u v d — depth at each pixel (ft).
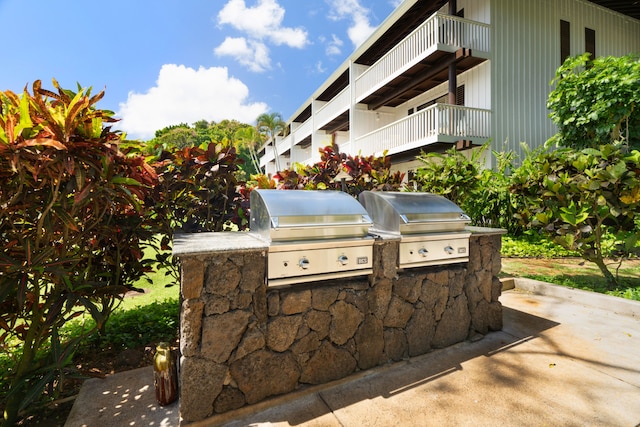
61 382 6.42
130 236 9.12
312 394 7.01
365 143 41.75
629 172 11.07
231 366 6.40
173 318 10.91
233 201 11.74
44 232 7.09
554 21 34.19
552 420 6.00
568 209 12.50
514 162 31.50
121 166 7.25
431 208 9.12
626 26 39.14
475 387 7.09
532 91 32.91
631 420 5.94
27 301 7.08
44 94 6.22
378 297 8.02
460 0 34.35
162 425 6.13
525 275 15.46
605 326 10.08
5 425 6.16
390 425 6.00
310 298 7.23
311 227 7.14
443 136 28.89
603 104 20.34
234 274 6.46
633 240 12.23
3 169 6.04
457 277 9.30
